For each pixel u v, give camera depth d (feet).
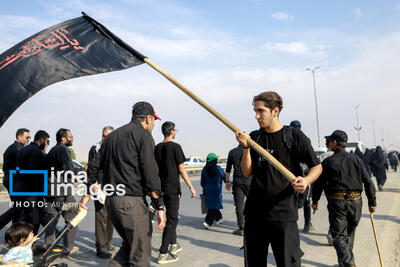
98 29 9.43
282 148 8.48
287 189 8.30
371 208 13.60
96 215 15.39
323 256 15.43
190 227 22.82
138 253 9.53
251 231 8.71
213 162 22.16
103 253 15.47
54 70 8.41
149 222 9.87
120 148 9.64
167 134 15.97
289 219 8.25
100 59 8.92
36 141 16.30
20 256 10.85
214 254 16.21
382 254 15.42
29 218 15.37
